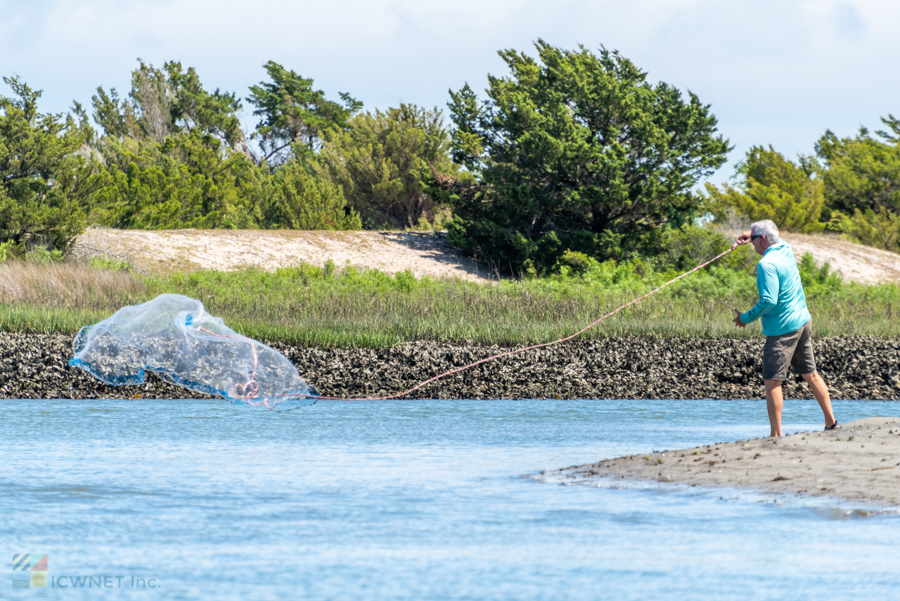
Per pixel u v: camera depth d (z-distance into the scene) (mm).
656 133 136125
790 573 17109
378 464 29203
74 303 81812
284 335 68188
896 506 22156
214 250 132375
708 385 59688
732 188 182875
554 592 16047
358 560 18031
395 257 144125
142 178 164875
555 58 147000
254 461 29656
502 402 52375
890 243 182750
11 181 115312
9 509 22203
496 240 142500
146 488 24891
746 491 24109
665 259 139750
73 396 52062
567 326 75750
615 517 21578
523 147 138875
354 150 177375
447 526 20766
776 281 31438
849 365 65438
